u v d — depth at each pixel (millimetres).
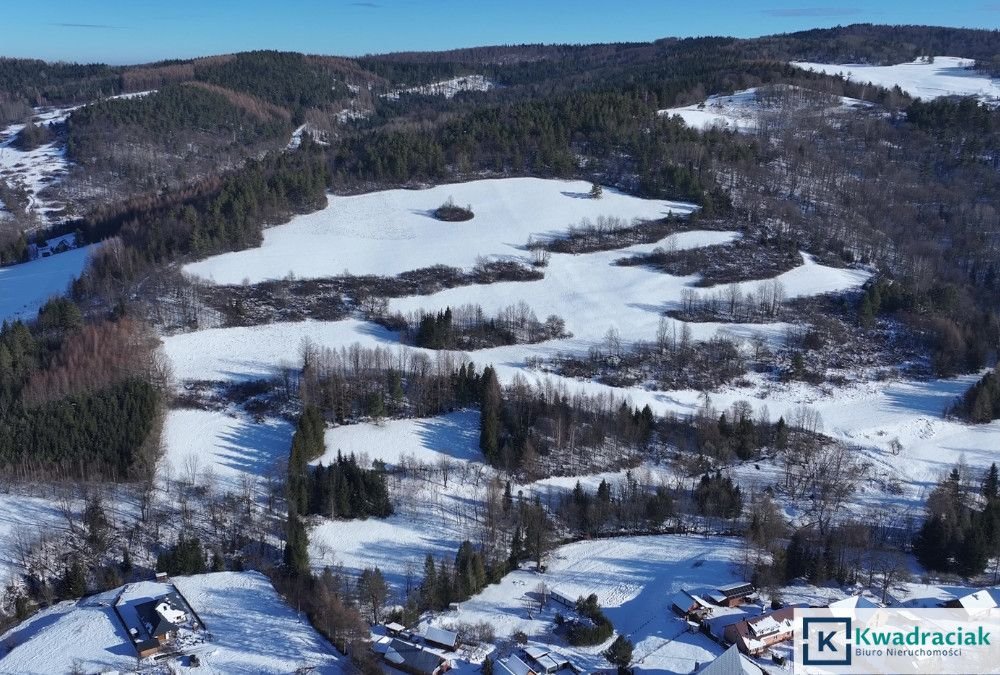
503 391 136875
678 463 124875
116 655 82688
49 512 106500
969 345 158750
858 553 101438
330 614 86250
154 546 102250
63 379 124062
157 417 123250
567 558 104500
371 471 110750
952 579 99188
